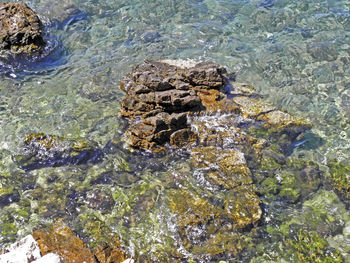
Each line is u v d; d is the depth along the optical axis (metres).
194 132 8.69
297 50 11.74
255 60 11.41
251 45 12.04
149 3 14.21
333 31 12.49
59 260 5.84
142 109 9.02
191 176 7.79
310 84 10.52
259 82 10.62
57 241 6.49
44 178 7.84
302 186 7.67
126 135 8.65
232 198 7.32
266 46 11.98
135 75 9.50
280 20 13.12
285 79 10.70
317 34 12.40
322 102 9.94
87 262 6.14
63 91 10.27
